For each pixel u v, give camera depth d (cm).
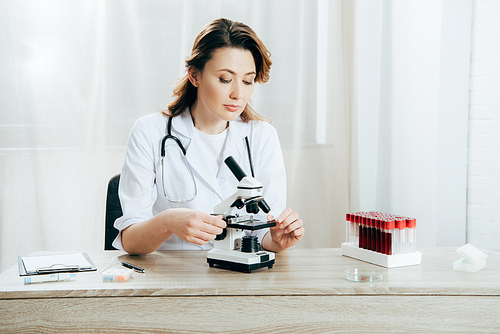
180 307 97
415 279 106
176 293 97
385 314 99
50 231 224
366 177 265
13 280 104
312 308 98
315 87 254
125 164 142
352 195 260
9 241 221
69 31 223
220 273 110
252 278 106
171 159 147
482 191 238
